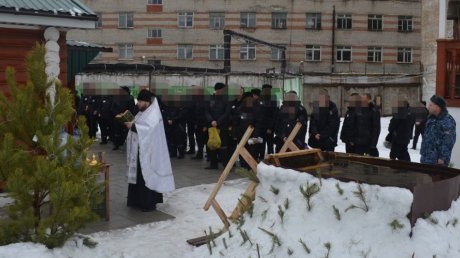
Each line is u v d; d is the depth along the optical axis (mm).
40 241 4441
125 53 40188
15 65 6770
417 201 3578
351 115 9250
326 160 5227
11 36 6715
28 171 4543
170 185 6949
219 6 39031
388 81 36344
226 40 26594
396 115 9297
